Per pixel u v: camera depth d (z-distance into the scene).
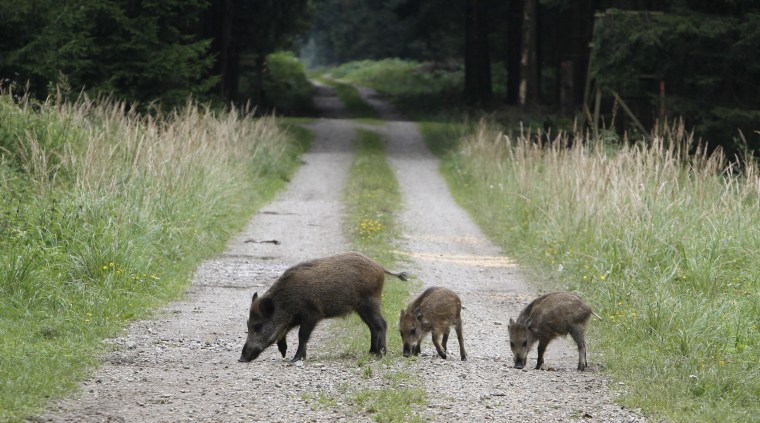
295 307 23.50
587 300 31.44
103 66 72.81
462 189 74.75
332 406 18.97
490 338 27.97
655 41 65.38
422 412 18.72
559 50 124.88
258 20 116.06
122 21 72.31
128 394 19.73
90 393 19.72
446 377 21.98
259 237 47.34
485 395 20.25
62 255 30.81
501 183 60.69
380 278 24.39
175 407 18.78
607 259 34.78
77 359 22.52
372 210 59.47
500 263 43.06
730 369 22.38
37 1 59.81
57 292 28.39
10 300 27.00
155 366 22.66
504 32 157.75
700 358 23.64
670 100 66.69
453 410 18.94
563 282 36.34
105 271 31.09
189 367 22.64
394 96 166.38
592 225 38.47
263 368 22.66
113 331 26.28
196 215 43.34
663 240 34.03
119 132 45.94
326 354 24.73
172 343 25.56
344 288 23.72
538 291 36.06
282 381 21.17
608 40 68.56
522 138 61.47
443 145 105.06
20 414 17.62
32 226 32.25
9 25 59.81
